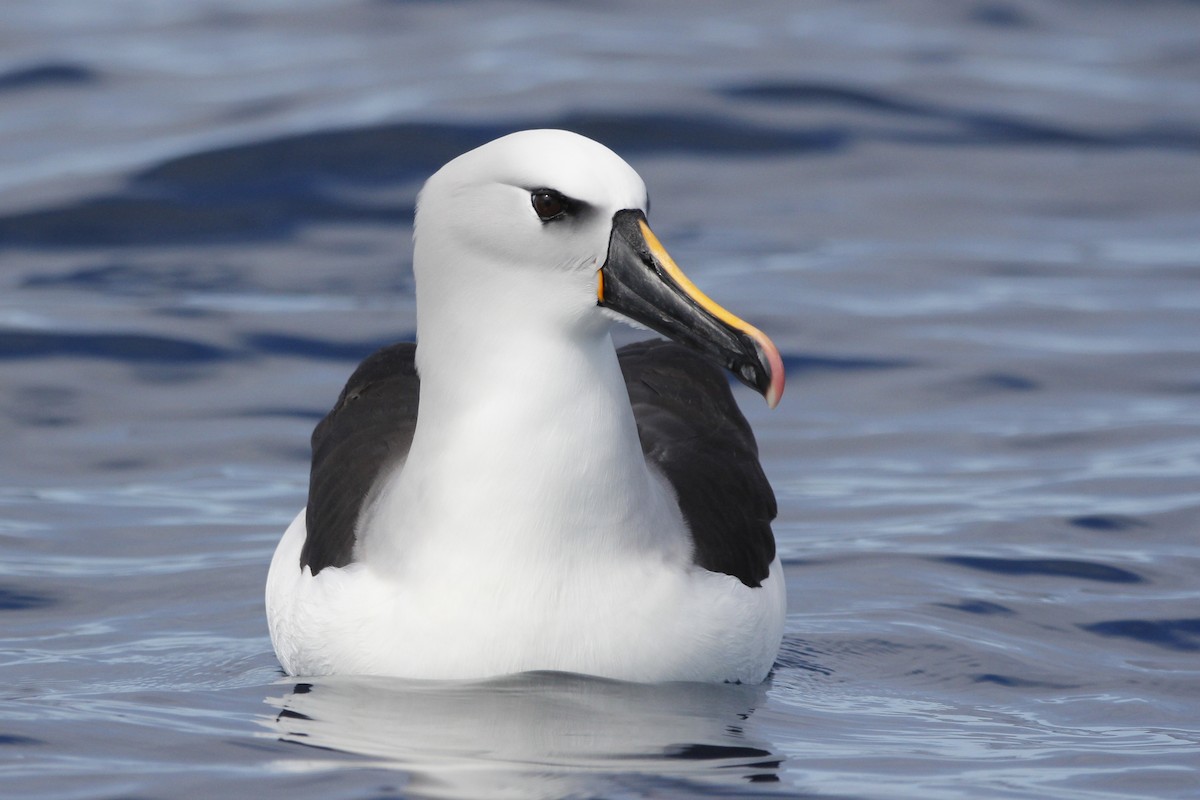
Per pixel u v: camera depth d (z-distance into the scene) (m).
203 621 11.20
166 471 13.95
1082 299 17.70
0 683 9.96
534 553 9.30
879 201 20.27
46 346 15.99
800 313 17.02
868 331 16.73
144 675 10.12
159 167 20.20
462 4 26.83
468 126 21.12
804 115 22.25
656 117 21.80
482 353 9.31
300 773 8.48
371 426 10.77
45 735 9.03
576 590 9.35
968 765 8.78
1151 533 12.68
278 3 26.97
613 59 23.89
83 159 20.53
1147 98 23.69
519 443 9.26
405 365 11.41
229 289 17.61
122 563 12.18
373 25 25.92
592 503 9.29
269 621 10.41
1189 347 16.47
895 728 9.40
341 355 16.14
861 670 10.41
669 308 9.08
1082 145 22.06
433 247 9.40
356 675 9.56
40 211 19.20
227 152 20.48
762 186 20.55
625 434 9.38
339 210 19.58
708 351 9.05
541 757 8.69
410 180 20.22
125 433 14.59
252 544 12.58
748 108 22.27
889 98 22.94
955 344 16.48
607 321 9.33
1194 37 26.44
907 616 11.23
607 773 8.52
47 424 14.68
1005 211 20.12
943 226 19.62
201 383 15.54
